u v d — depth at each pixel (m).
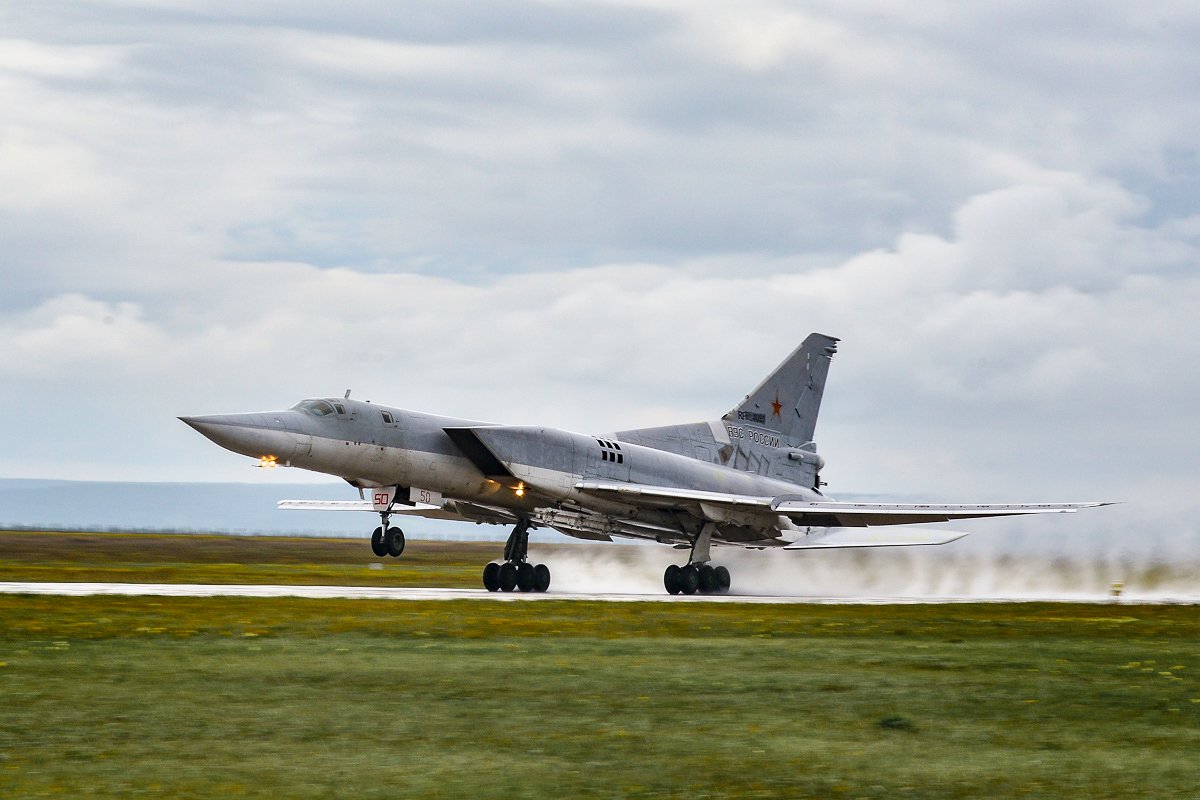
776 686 45.97
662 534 125.69
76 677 45.12
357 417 104.81
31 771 31.39
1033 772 32.75
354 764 32.47
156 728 36.47
